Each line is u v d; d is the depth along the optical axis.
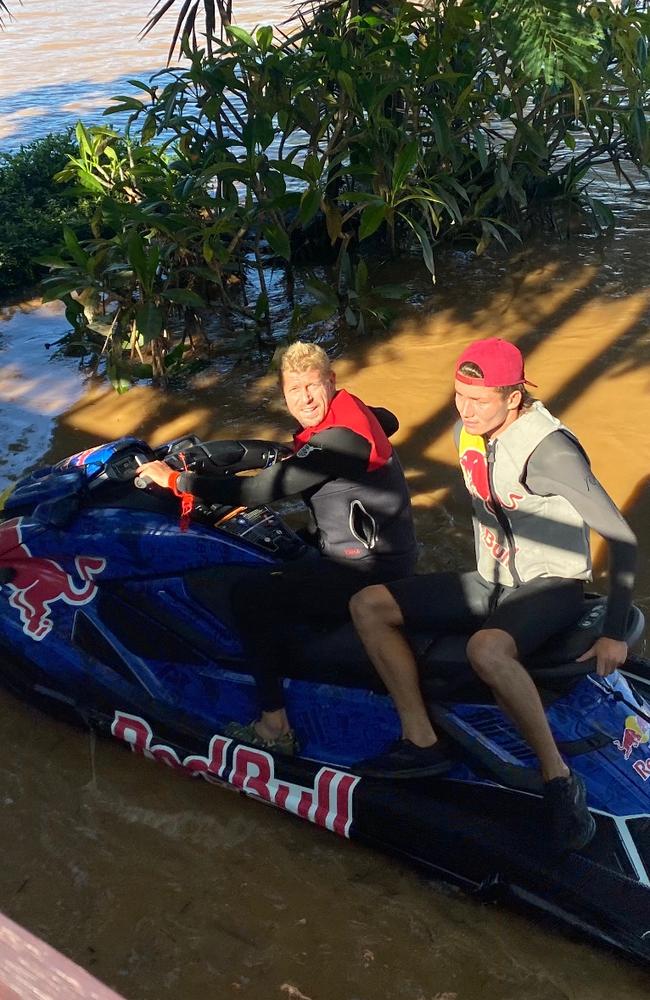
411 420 5.58
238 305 7.07
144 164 6.79
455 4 7.21
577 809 2.68
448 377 6.04
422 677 2.96
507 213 8.18
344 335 6.71
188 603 3.31
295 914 2.89
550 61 5.88
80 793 3.35
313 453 2.97
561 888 2.70
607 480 4.89
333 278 7.59
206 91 7.19
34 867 3.07
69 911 2.92
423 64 6.83
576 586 2.79
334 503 3.08
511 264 7.71
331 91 7.35
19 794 3.35
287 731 3.18
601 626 2.77
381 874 3.02
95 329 6.33
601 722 2.89
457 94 7.34
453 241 8.19
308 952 2.77
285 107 6.84
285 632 3.16
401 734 3.04
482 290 7.28
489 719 2.94
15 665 3.59
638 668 3.28
